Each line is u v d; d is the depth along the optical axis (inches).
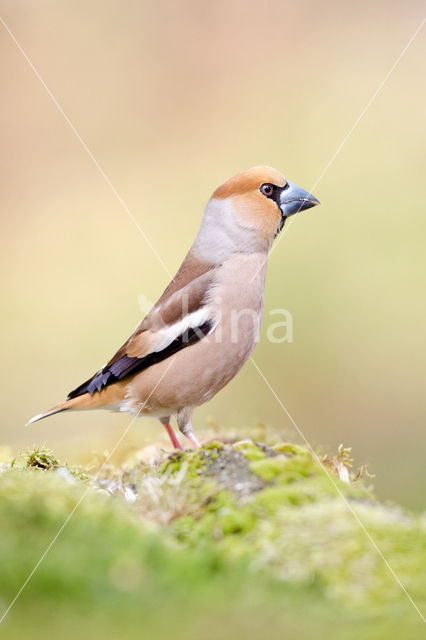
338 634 141.3
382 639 137.4
